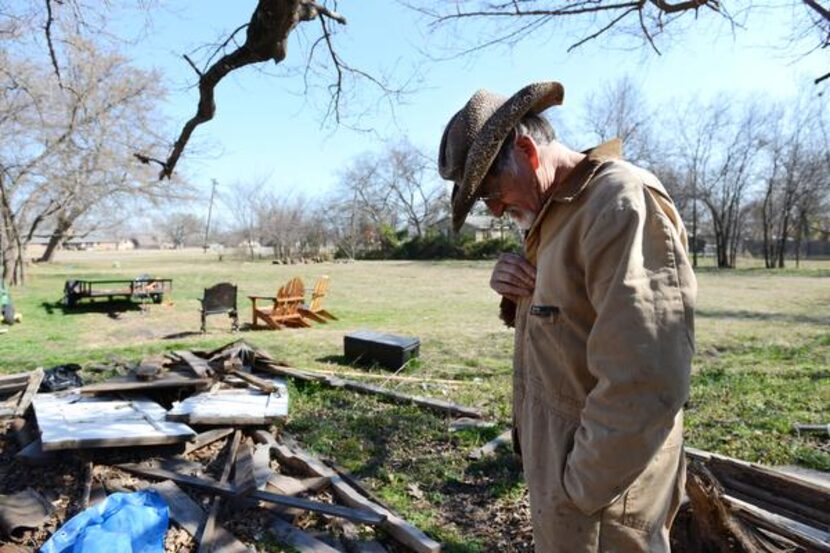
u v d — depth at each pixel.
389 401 5.57
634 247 1.21
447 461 4.11
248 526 3.09
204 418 4.21
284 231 48.94
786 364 7.55
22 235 22.50
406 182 55.03
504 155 1.42
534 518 1.49
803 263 44.22
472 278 27.39
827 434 4.50
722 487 2.85
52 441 3.59
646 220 1.24
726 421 4.86
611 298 1.20
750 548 2.54
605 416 1.19
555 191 1.40
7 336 11.47
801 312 14.09
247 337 10.62
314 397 5.66
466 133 1.46
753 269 35.88
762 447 4.27
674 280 1.21
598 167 1.37
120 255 57.00
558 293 1.38
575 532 1.37
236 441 4.06
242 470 3.56
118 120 19.73
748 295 18.97
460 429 4.72
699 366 7.44
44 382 5.27
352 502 3.38
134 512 3.04
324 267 37.09
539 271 1.46
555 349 1.40
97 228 27.97
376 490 3.66
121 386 4.64
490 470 3.92
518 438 1.67
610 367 1.18
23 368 7.00
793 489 2.97
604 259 1.23
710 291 20.61
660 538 1.40
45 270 32.09
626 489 1.25
